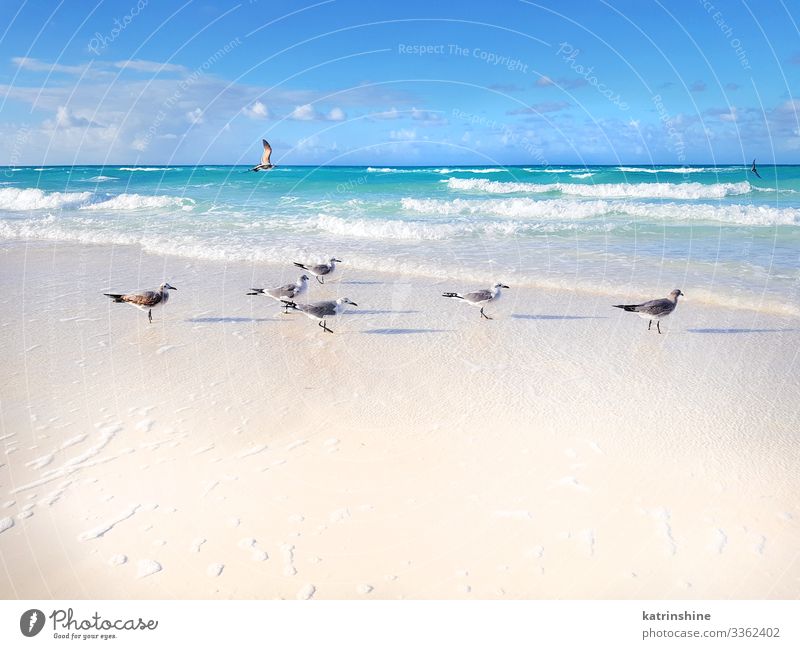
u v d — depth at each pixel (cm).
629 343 1091
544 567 544
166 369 994
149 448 743
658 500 627
